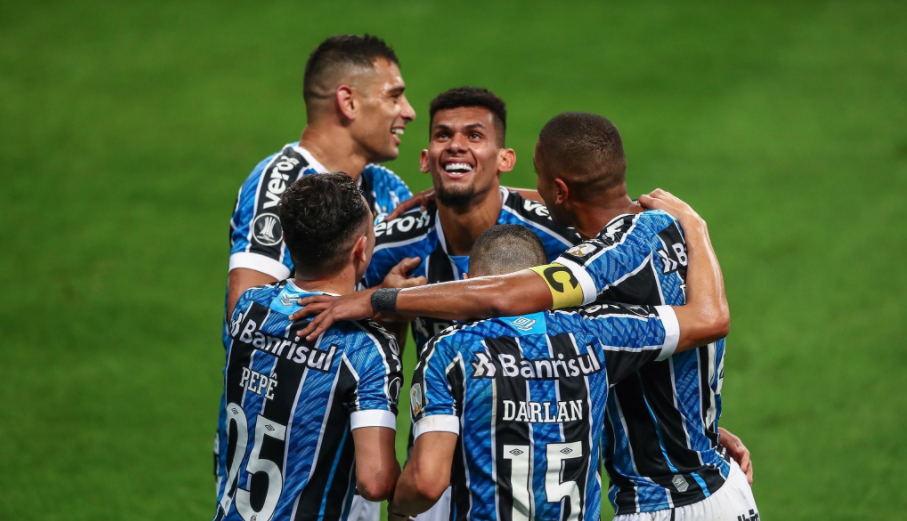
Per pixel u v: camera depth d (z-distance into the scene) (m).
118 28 48.38
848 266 27.47
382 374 9.08
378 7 51.81
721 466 10.30
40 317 24.31
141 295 25.78
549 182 10.41
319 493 9.27
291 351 9.26
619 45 47.12
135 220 30.61
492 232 9.67
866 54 45.69
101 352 22.77
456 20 50.09
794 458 18.34
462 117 11.35
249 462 9.46
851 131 38.00
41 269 27.09
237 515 9.49
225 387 9.90
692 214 10.44
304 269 9.62
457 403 8.72
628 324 9.20
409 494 8.64
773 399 20.75
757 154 36.06
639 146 36.88
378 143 13.38
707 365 10.07
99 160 35.03
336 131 13.25
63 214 30.88
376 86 13.15
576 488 8.85
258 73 43.69
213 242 29.25
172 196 32.47
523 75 43.69
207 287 26.41
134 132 37.56
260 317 9.54
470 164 11.35
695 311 9.46
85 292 25.83
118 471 17.70
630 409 10.00
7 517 15.80
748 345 23.30
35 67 43.66
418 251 12.12
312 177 9.52
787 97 41.44
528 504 8.72
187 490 17.16
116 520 15.96
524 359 8.80
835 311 24.83
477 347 8.79
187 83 42.50
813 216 31.00
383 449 8.91
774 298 25.75
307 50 46.12
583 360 8.92
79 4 51.16
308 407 9.16
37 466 17.66
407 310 9.11
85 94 41.03
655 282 9.70
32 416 19.64
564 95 41.56
